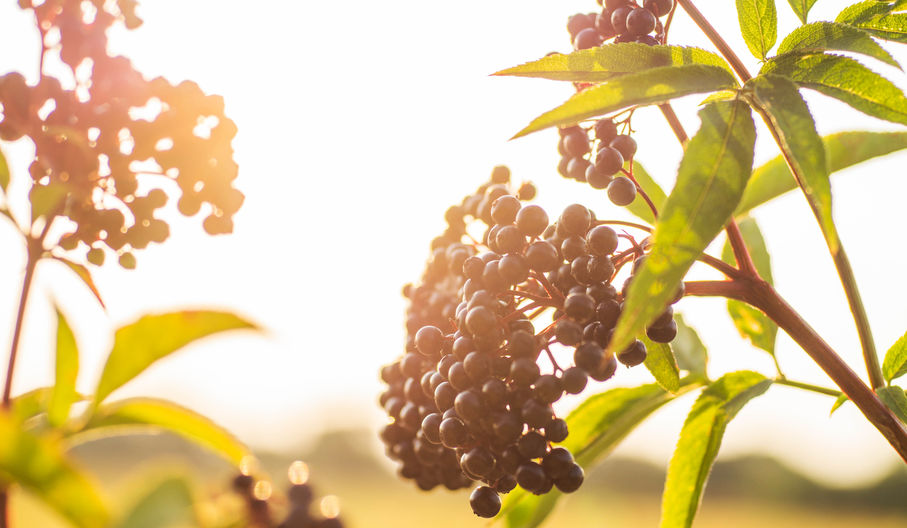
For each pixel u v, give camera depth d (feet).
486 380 0.93
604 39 1.03
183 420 1.08
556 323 0.93
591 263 0.91
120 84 0.97
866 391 0.98
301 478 1.26
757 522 12.84
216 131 1.00
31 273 0.97
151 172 1.00
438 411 1.02
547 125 0.87
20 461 0.90
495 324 0.92
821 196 0.84
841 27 0.91
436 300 1.06
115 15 0.99
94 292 1.00
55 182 0.97
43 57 0.97
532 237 0.95
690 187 0.85
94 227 0.98
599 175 0.98
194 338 1.02
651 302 0.82
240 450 1.11
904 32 0.99
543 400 0.92
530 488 0.92
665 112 1.00
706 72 0.89
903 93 0.89
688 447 1.04
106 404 1.02
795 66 0.91
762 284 0.99
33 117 0.96
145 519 0.96
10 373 0.95
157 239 1.00
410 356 1.04
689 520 1.03
